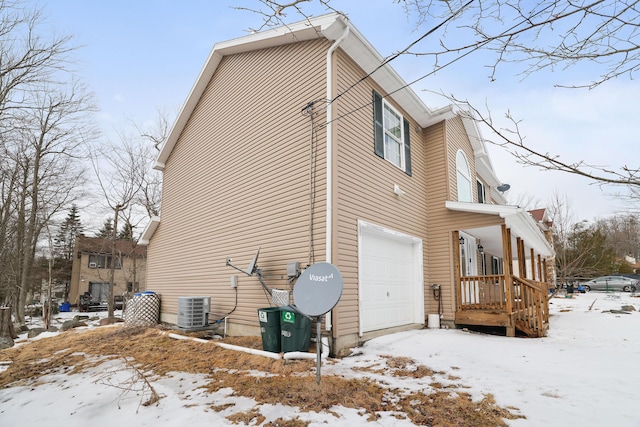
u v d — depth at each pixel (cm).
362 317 684
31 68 1006
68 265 3178
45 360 707
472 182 1284
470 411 372
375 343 672
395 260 839
